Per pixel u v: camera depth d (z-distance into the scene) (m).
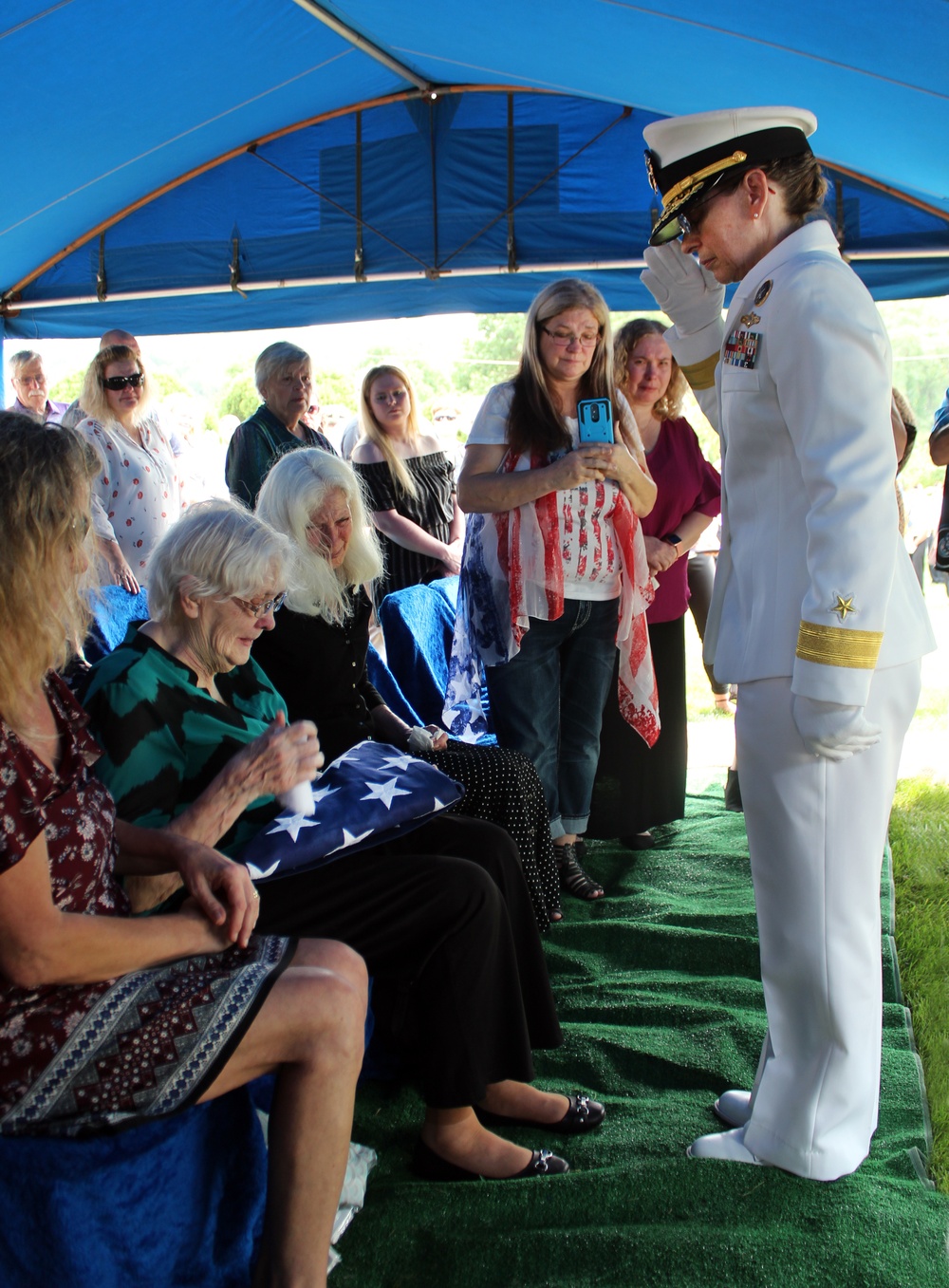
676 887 3.61
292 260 7.70
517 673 3.27
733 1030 2.58
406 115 7.40
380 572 2.70
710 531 5.71
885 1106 2.30
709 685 7.40
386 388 4.44
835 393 1.77
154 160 7.18
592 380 3.29
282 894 1.99
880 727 1.90
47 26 5.18
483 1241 1.86
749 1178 2.00
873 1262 1.79
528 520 3.19
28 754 1.34
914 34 3.82
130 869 1.69
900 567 2.01
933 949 3.14
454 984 1.98
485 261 7.47
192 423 6.96
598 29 5.16
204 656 1.98
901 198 6.69
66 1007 1.42
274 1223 1.51
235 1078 1.50
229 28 5.81
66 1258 1.40
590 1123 2.22
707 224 1.97
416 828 2.18
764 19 4.20
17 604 1.30
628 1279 1.77
